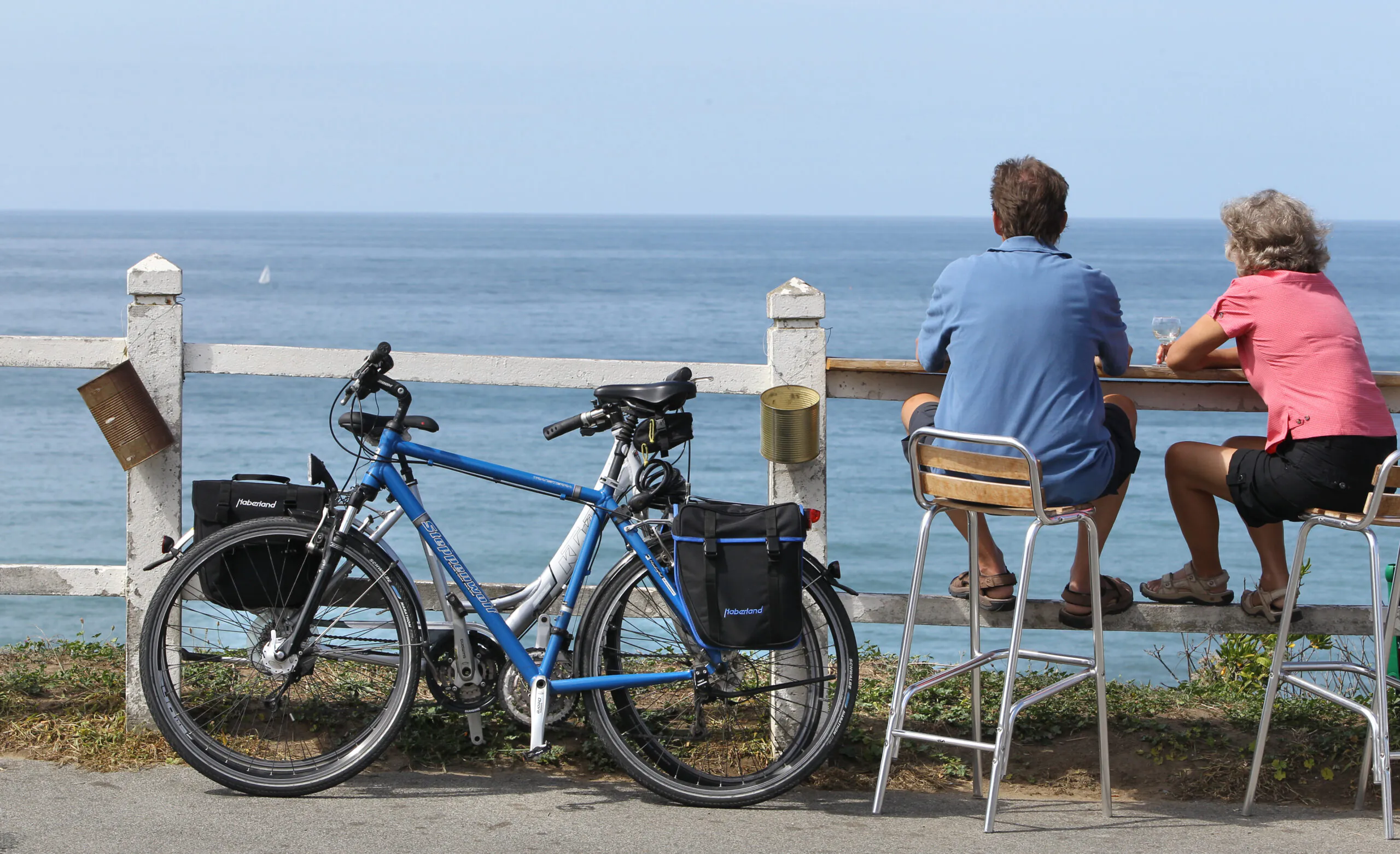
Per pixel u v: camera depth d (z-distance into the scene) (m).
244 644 7.88
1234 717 8.69
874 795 7.63
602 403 7.57
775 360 7.97
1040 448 7.09
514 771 7.82
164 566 8.09
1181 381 8.23
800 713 7.82
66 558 33.97
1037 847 6.70
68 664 9.60
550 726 7.39
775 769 7.42
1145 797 7.79
